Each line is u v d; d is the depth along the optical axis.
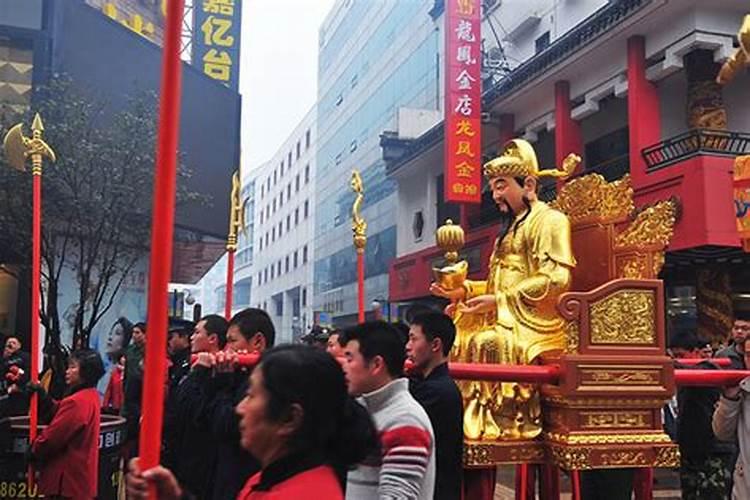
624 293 4.70
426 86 30.59
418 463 2.95
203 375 4.11
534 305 5.09
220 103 20.91
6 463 6.96
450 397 3.80
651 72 14.62
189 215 19.17
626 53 15.16
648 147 14.41
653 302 4.77
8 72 15.19
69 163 12.25
